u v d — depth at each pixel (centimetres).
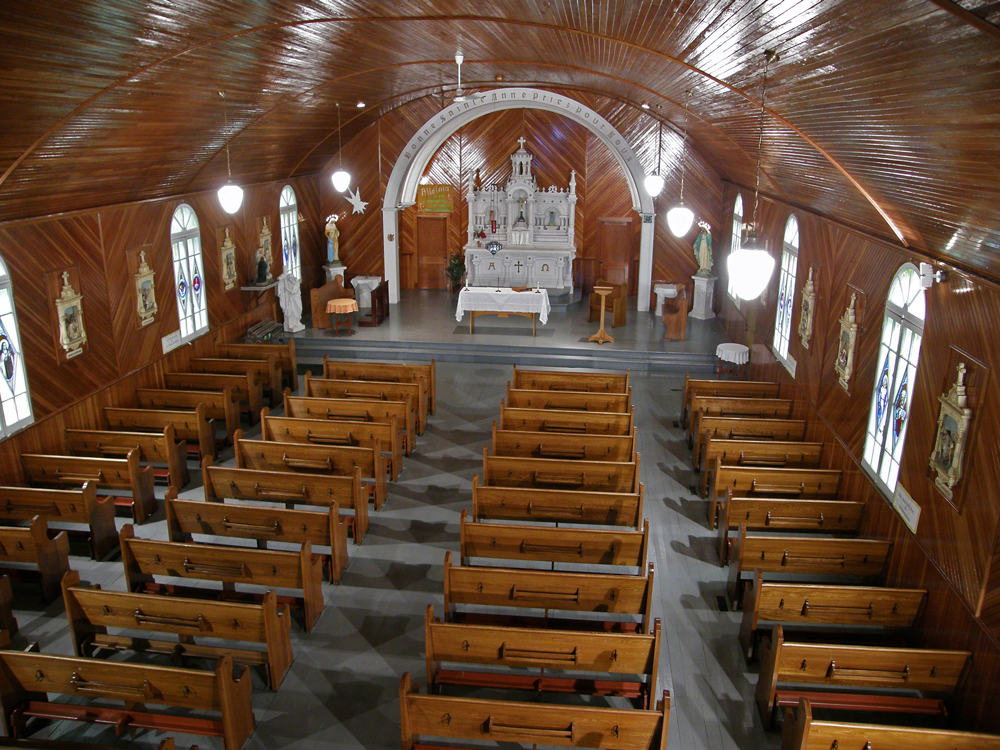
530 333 1689
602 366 1555
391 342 1598
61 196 942
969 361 615
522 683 616
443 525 932
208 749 585
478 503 830
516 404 1170
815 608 671
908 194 643
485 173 1986
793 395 1148
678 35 695
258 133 1276
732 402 1148
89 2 550
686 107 1195
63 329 978
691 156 1781
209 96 955
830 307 991
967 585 596
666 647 714
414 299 1997
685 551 885
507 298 1658
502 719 529
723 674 680
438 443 1175
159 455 979
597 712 514
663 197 1833
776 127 852
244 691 586
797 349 1140
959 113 452
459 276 2025
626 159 1784
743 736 607
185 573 720
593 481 902
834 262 984
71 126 784
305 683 659
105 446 977
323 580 813
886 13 405
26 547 745
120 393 1122
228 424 1142
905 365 756
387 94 1519
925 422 691
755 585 668
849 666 593
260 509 783
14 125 708
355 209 1880
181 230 1300
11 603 760
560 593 674
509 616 710
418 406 1189
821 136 723
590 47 962
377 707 633
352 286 1905
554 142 1936
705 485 1002
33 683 572
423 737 600
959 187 539
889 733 497
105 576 806
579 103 1717
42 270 941
